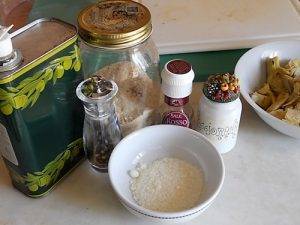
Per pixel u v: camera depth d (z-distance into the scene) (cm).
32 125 36
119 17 41
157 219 35
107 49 39
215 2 65
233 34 58
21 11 56
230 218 39
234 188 41
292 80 48
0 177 43
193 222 39
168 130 42
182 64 42
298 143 46
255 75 50
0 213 40
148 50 43
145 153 42
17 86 33
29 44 35
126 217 39
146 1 66
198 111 43
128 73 43
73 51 37
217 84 41
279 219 39
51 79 36
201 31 59
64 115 39
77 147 43
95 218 39
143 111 44
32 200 41
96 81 38
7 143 37
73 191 42
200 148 41
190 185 40
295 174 43
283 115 45
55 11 56
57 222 39
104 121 40
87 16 41
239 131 47
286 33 58
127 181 40
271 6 64
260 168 43
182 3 65
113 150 39
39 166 39
